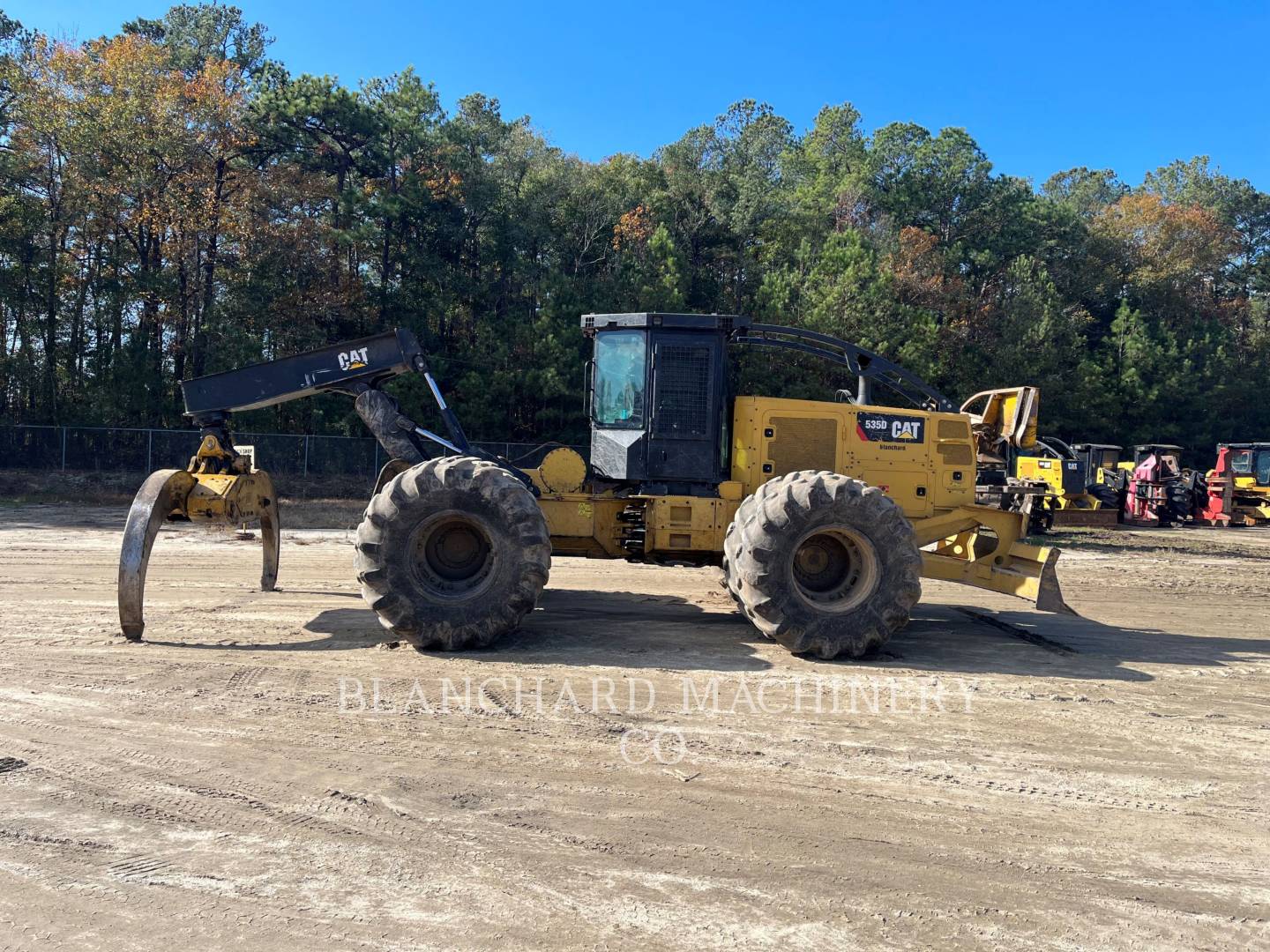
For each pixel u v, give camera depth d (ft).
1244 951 8.84
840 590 20.86
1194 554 52.49
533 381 86.07
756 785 12.70
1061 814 12.01
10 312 87.10
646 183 129.80
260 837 10.78
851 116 187.62
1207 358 140.87
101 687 16.53
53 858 10.15
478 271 108.58
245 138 91.04
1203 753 14.55
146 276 84.17
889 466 24.13
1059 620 27.12
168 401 83.41
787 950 8.63
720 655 20.18
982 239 164.86
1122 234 176.65
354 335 94.79
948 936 8.95
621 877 9.98
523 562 19.75
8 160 86.84
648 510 22.82
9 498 64.44
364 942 8.59
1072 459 69.67
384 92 102.78
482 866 10.18
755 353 92.58
